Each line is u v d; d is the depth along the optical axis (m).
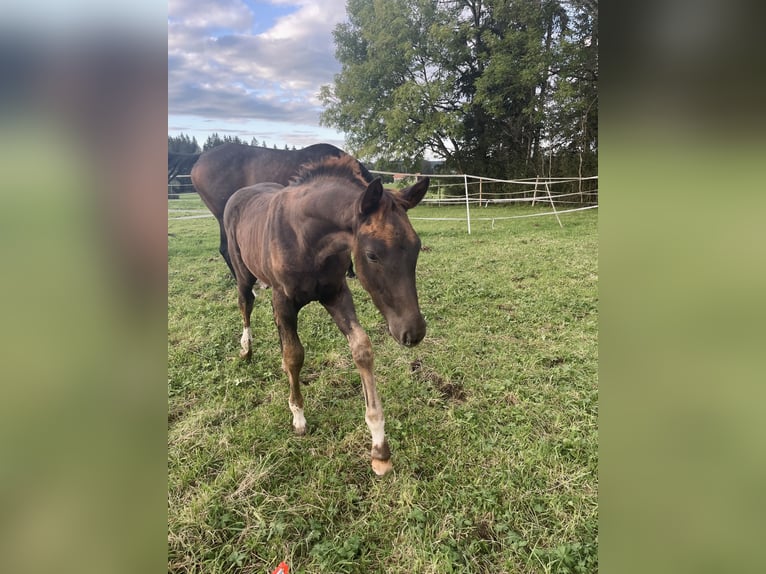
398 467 2.34
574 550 1.83
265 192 3.10
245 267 3.29
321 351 3.65
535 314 4.18
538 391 2.97
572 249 6.27
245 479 2.28
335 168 2.34
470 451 2.43
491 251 6.33
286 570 1.81
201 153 4.61
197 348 3.66
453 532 1.96
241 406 2.94
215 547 1.94
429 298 4.68
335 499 2.15
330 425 2.72
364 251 1.93
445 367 3.32
